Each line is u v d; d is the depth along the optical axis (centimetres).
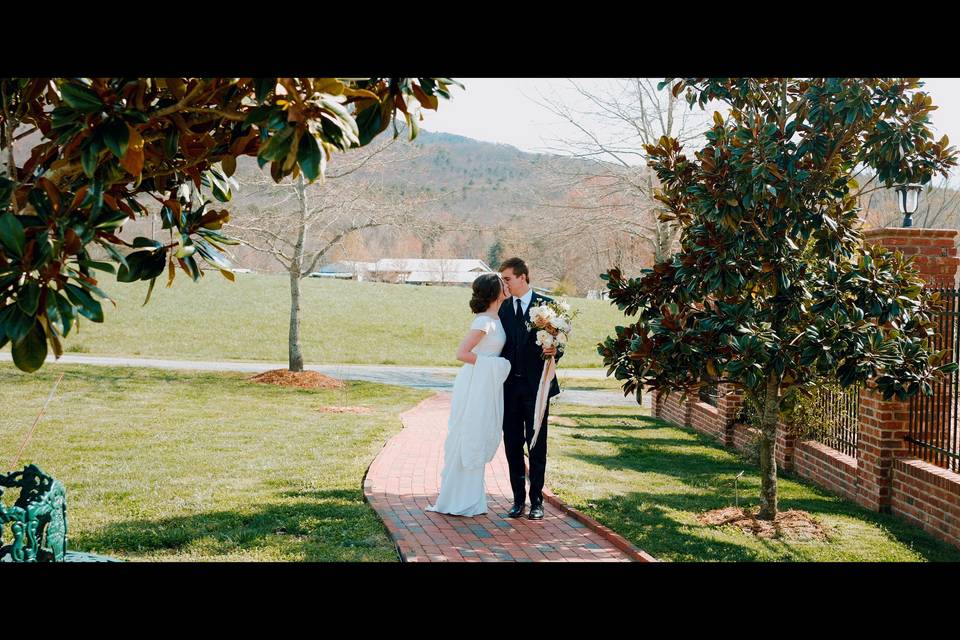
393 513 669
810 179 694
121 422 1165
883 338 660
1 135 263
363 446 1025
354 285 4394
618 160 1956
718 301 716
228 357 2688
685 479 942
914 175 740
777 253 678
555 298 686
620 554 582
